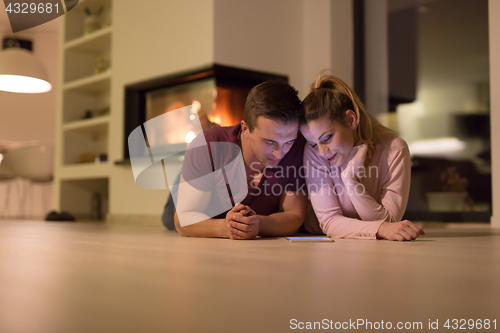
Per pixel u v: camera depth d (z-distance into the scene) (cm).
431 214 285
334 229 141
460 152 277
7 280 57
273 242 123
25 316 37
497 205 250
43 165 475
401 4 312
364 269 68
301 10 353
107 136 456
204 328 34
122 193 377
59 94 459
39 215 574
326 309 40
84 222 343
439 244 119
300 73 348
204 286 53
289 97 124
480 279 59
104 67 441
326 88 144
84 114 466
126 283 55
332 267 71
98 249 103
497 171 251
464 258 85
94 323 35
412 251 99
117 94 388
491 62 254
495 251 100
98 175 402
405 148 146
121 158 380
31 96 609
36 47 606
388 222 137
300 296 47
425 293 49
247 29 320
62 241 131
